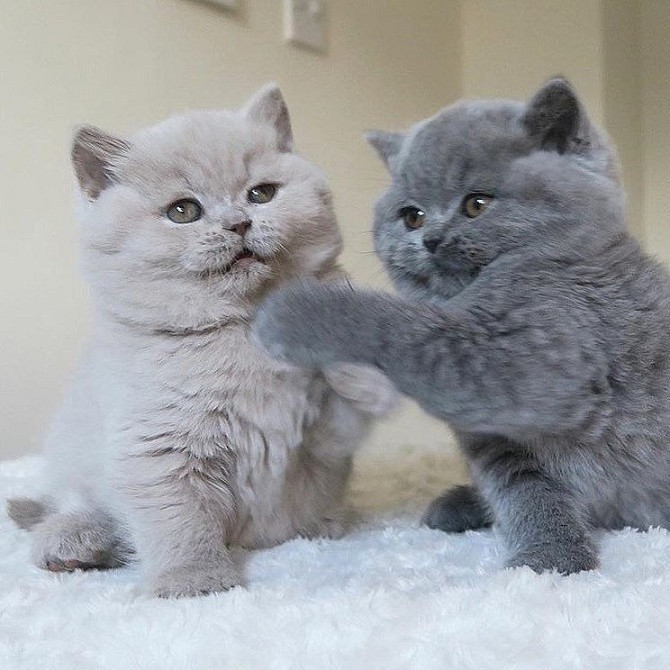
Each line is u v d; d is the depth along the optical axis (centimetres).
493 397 35
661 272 40
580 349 36
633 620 28
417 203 42
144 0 59
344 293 37
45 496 46
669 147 71
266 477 40
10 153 55
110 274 40
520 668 26
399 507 48
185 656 27
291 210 41
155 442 38
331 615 29
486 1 76
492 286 37
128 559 40
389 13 72
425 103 76
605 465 39
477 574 35
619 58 70
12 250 55
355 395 39
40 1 55
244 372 39
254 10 64
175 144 41
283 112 44
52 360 57
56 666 27
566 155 40
